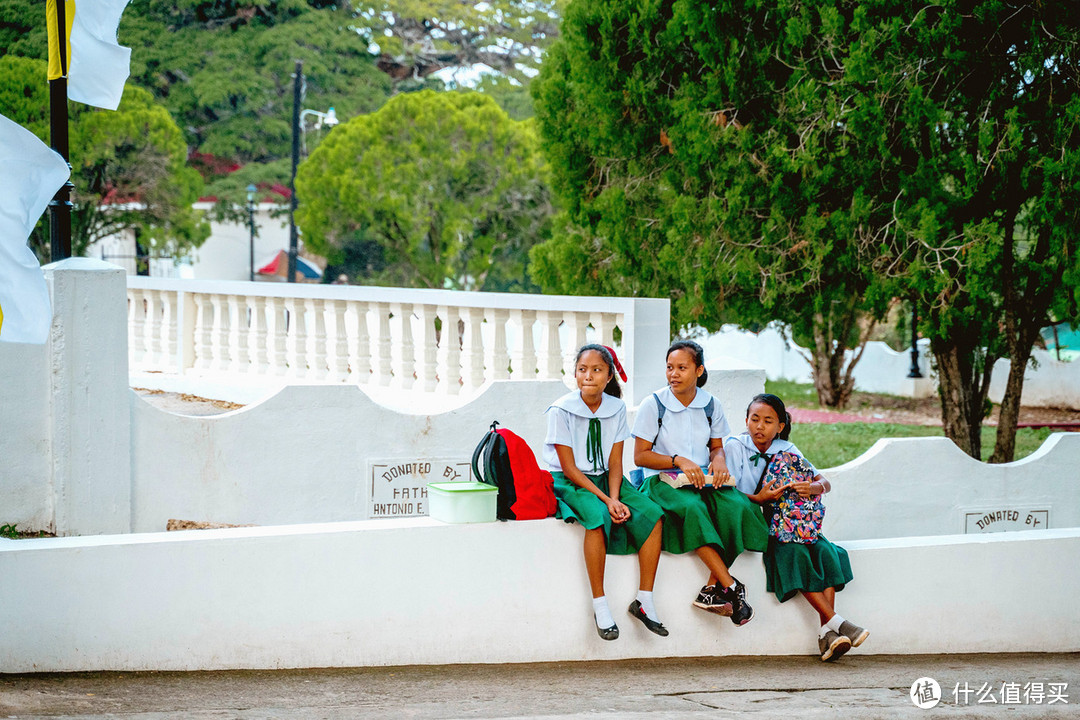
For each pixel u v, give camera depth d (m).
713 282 14.77
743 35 14.10
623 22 16.11
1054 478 9.91
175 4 44.34
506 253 36.88
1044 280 13.73
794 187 13.94
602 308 10.00
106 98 9.63
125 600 5.74
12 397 7.65
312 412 8.66
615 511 6.41
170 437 8.20
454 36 53.59
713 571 6.63
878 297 13.27
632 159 16.73
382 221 33.84
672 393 6.74
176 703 5.26
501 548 6.40
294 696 5.52
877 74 12.42
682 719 5.33
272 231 46.88
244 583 5.94
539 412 9.41
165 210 33.69
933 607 7.20
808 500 6.77
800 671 6.55
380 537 6.18
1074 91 12.34
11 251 6.68
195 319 13.59
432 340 11.18
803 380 28.67
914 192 12.98
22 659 5.58
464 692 5.75
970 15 12.38
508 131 34.03
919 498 9.57
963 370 14.48
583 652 6.59
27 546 5.61
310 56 43.66
